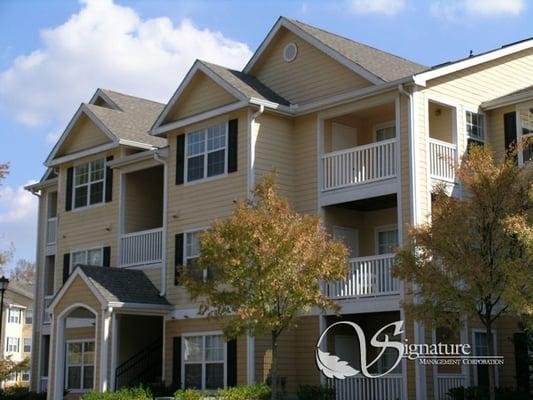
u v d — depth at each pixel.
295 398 22.73
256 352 22.78
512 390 21.55
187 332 24.77
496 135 24.00
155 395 23.84
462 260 16.00
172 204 26.08
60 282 30.56
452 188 22.41
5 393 33.00
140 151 29.53
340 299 22.52
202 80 25.77
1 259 32.41
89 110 30.17
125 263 28.06
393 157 22.23
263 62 26.94
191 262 25.03
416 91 22.17
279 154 24.50
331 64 24.92
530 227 15.62
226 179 24.44
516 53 25.34
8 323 71.19
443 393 21.03
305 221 18.59
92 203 30.02
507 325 22.91
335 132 24.78
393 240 24.44
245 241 18.03
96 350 23.95
